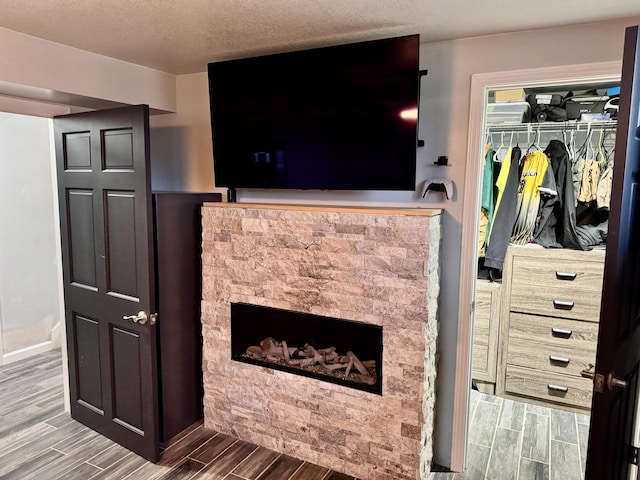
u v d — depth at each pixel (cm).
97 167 265
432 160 248
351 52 231
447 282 252
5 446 280
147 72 298
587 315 323
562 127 329
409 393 233
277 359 275
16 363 416
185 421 300
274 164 266
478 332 358
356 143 239
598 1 181
